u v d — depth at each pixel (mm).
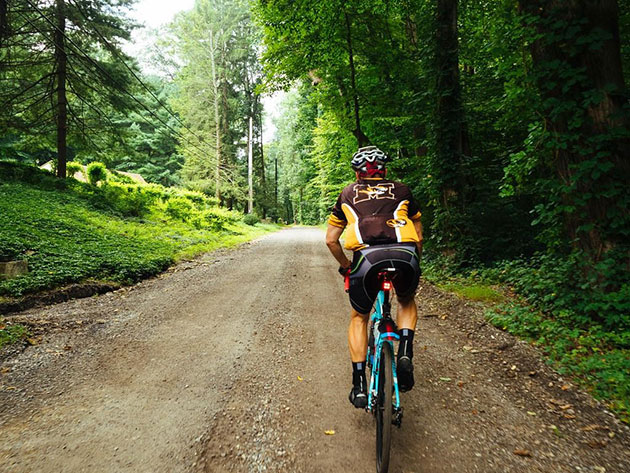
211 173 33156
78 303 6766
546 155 5281
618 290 4477
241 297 7074
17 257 8062
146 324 5484
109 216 15367
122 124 38406
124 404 3230
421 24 10039
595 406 2986
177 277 9258
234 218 25625
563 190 4844
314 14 12031
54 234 10547
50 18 16734
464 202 8898
